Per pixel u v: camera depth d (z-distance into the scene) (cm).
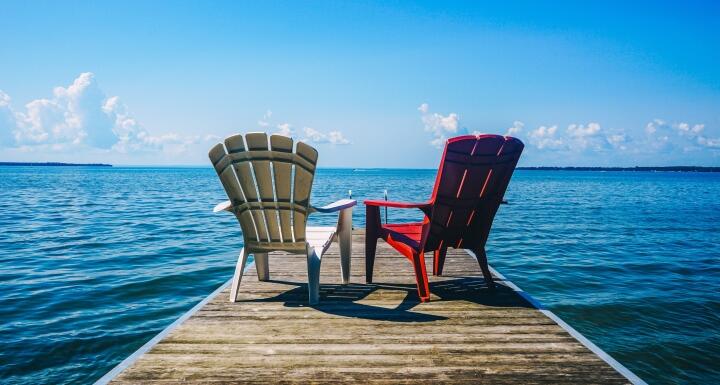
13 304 527
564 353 238
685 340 463
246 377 211
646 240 1089
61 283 619
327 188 3478
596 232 1223
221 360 229
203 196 2578
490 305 322
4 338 428
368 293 356
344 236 385
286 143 305
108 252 850
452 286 377
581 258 860
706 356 427
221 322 286
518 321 288
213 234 1105
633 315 534
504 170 331
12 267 711
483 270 361
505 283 387
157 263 756
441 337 260
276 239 334
